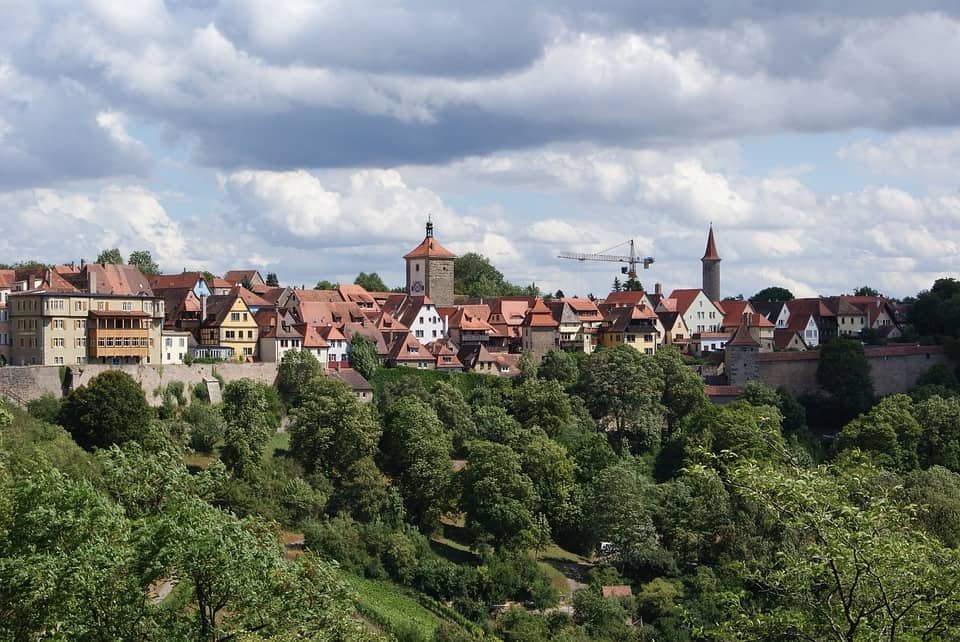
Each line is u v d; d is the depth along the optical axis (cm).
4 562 5878
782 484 4862
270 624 6519
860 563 4578
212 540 6228
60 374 16250
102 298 18438
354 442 16562
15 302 17938
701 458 16938
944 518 12800
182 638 6159
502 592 14238
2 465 8338
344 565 14075
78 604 6038
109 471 8225
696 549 15038
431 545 15625
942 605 4619
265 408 17362
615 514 15612
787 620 4825
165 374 17425
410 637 12112
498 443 17800
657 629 13312
